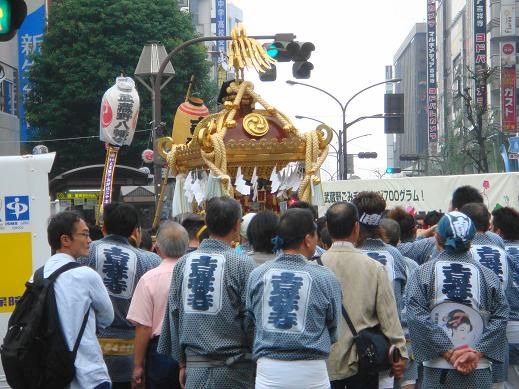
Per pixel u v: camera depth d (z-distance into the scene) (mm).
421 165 102438
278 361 6172
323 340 6238
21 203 8711
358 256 7109
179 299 6965
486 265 8289
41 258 8719
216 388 6754
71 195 27797
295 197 12867
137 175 28547
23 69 41094
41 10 41406
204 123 12430
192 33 42844
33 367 6414
